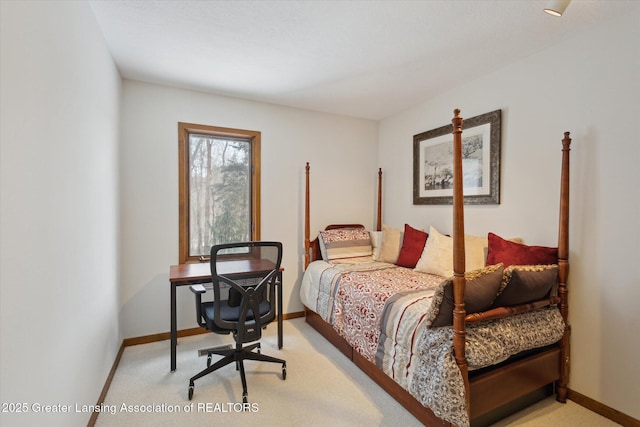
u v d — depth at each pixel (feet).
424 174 10.84
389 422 5.82
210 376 7.41
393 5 5.68
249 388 6.91
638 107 5.66
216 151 10.57
